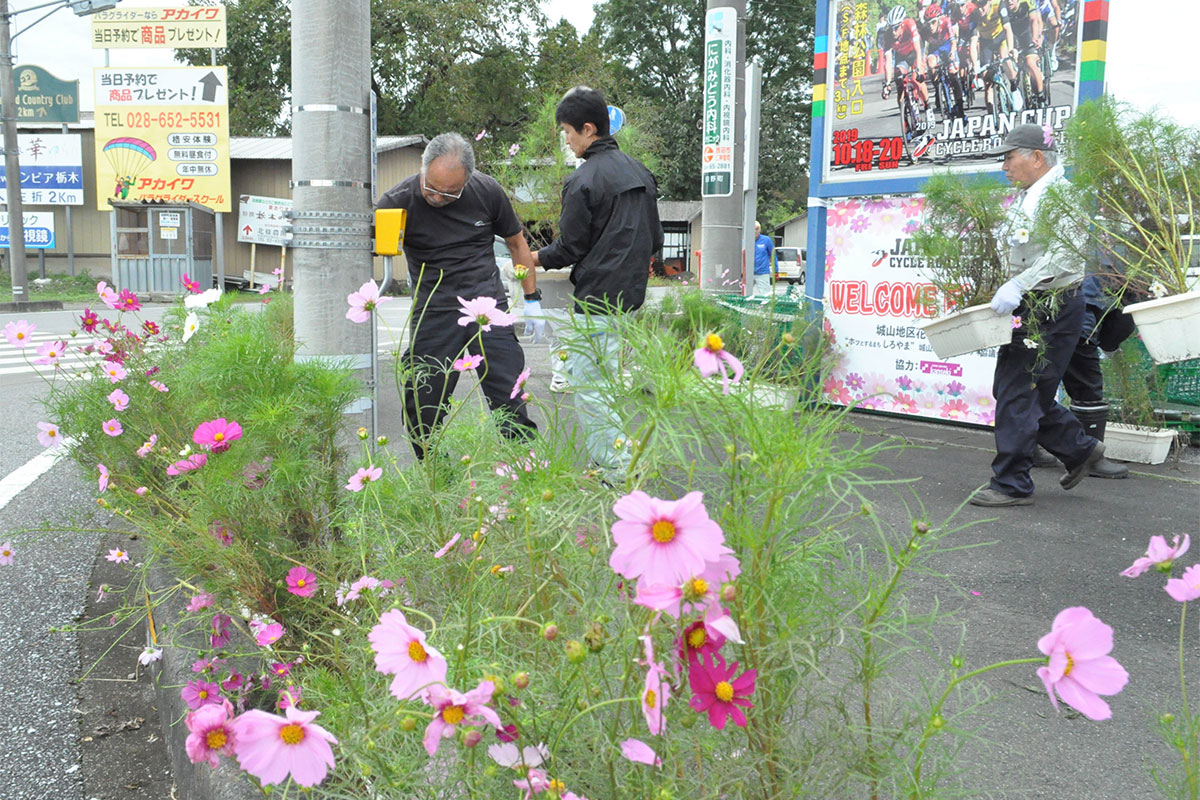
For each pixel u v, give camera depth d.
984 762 2.26
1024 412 4.71
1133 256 4.63
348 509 2.52
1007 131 6.48
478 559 1.82
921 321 6.35
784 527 1.42
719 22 8.20
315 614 2.40
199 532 2.45
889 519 4.40
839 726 1.47
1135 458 6.00
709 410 1.42
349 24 4.16
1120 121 4.57
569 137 4.60
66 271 30.66
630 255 4.48
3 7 21.53
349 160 4.19
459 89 34.84
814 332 4.68
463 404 2.53
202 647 2.75
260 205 28.73
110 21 27.75
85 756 2.61
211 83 27.81
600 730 1.33
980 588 3.53
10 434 7.17
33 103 29.34
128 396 3.25
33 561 4.21
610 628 1.46
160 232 26.16
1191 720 1.62
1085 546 4.09
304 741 1.23
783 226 49.38
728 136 8.34
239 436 2.46
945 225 5.13
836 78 7.48
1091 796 2.12
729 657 1.49
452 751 1.42
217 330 3.32
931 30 6.84
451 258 4.23
